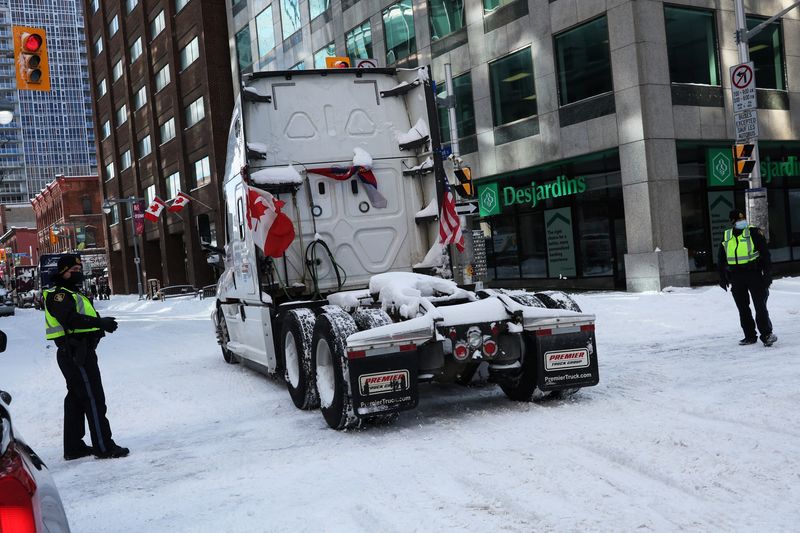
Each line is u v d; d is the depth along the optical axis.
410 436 5.82
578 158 20.78
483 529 3.69
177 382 9.95
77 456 6.20
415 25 26.41
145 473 5.46
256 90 8.41
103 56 61.97
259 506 4.38
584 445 5.07
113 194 63.97
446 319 6.29
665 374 7.51
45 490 2.47
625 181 18.81
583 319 6.51
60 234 77.94
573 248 21.53
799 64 21.66
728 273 9.01
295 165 8.34
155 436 6.80
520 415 6.23
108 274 66.25
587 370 6.52
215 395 8.70
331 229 8.34
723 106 19.69
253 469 5.26
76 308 5.99
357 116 8.62
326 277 8.28
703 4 19.45
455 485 4.43
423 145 8.60
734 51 19.95
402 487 4.48
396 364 5.98
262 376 9.91
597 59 19.56
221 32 42.62
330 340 6.17
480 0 23.33
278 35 35.97
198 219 10.48
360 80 8.70
